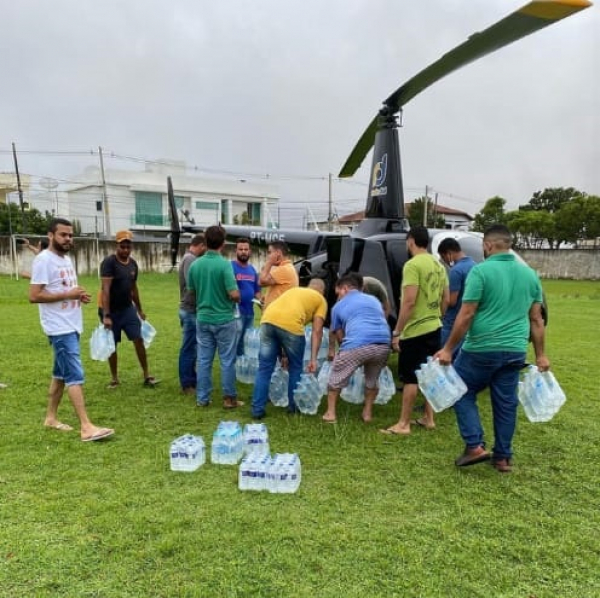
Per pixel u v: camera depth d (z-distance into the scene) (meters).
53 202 43.06
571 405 5.30
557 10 3.28
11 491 3.17
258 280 5.57
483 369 3.45
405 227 6.07
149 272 22.75
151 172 45.72
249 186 47.69
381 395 5.08
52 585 2.32
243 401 5.20
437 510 3.06
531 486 3.40
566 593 2.35
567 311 13.95
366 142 6.52
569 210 39.47
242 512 2.97
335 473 3.54
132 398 5.19
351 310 4.50
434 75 4.80
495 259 3.45
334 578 2.41
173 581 2.36
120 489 3.23
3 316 10.38
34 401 4.99
